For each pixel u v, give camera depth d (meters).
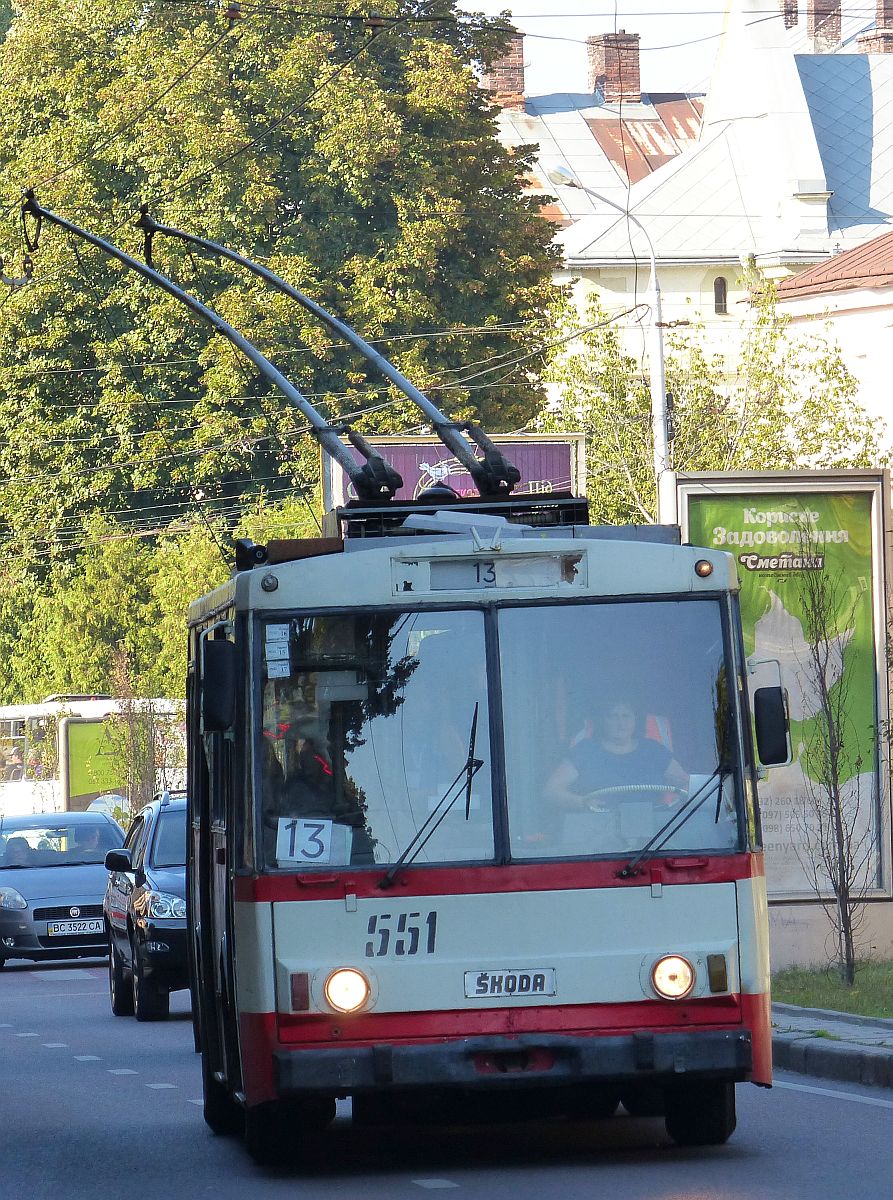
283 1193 37.44
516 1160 40.16
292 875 37.44
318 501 190.38
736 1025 37.50
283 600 38.69
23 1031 75.06
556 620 38.78
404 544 40.44
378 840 37.75
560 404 164.00
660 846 37.88
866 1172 37.12
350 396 197.38
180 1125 48.97
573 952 37.34
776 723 38.81
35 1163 43.25
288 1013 37.00
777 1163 38.41
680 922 37.59
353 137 199.88
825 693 69.19
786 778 74.38
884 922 74.56
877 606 74.50
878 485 74.50
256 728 38.28
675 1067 37.00
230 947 40.62
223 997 42.50
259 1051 37.16
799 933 74.06
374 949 37.19
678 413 162.62
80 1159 43.62
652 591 39.00
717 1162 38.75
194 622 50.22
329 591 38.72
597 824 37.94
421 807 37.91
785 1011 61.09
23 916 105.44
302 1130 40.75
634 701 38.56
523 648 38.62
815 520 74.50
